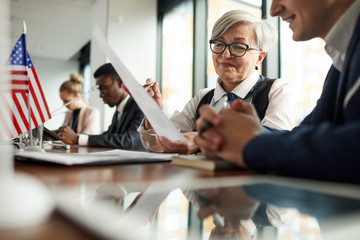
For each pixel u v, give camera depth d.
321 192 0.29
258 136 0.42
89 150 1.06
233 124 0.45
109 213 0.19
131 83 0.62
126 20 3.80
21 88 0.95
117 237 0.14
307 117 0.79
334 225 0.18
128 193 0.28
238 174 0.43
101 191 0.28
